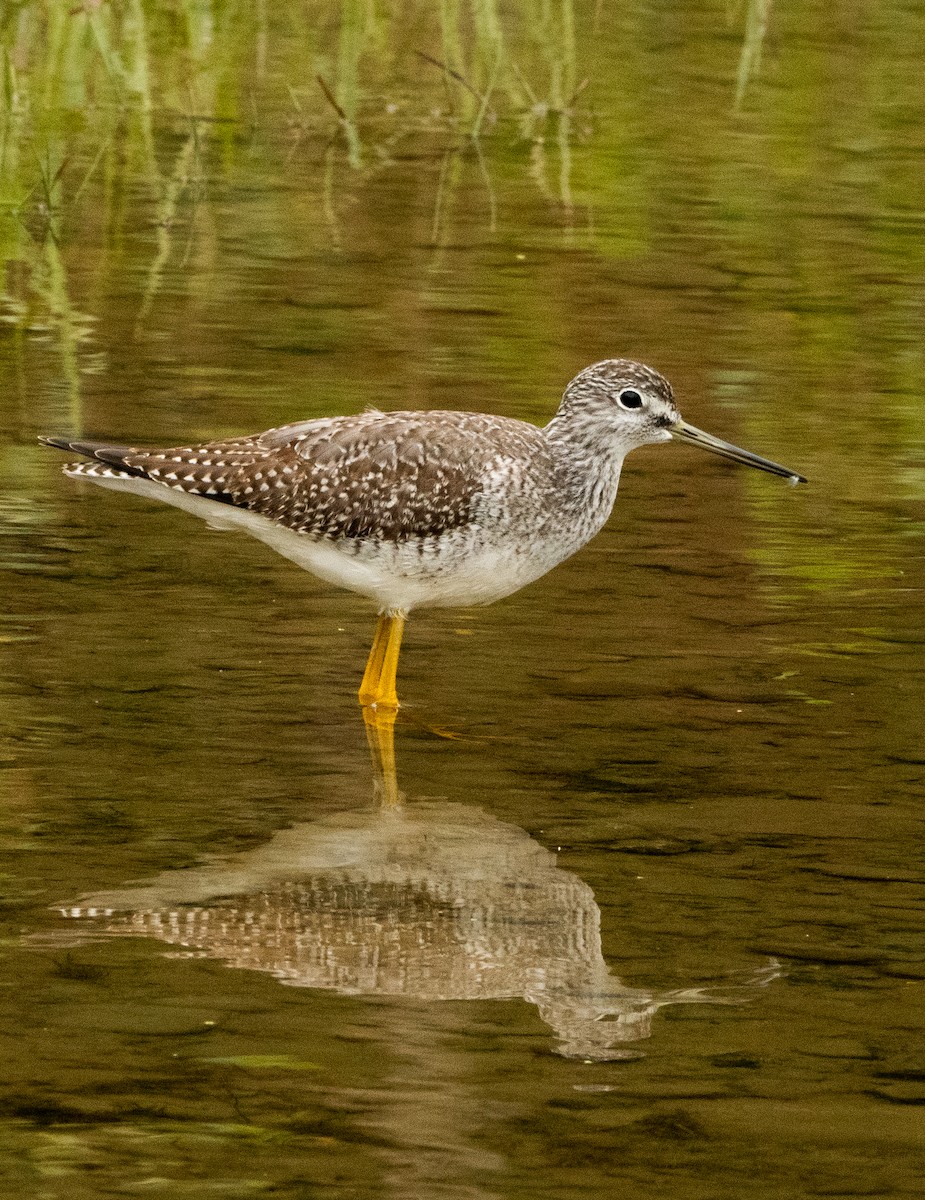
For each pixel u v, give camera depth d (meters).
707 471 16.50
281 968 8.59
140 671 12.27
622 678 12.41
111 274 20.77
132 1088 7.60
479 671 12.55
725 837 10.12
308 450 12.55
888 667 12.61
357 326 19.39
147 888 9.34
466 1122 7.45
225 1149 7.23
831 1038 8.11
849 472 16.34
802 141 26.59
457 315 19.83
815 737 11.50
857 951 8.90
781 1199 7.00
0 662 12.23
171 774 10.77
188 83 27.31
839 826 10.28
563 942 8.91
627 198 24.09
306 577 14.09
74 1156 7.16
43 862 9.58
